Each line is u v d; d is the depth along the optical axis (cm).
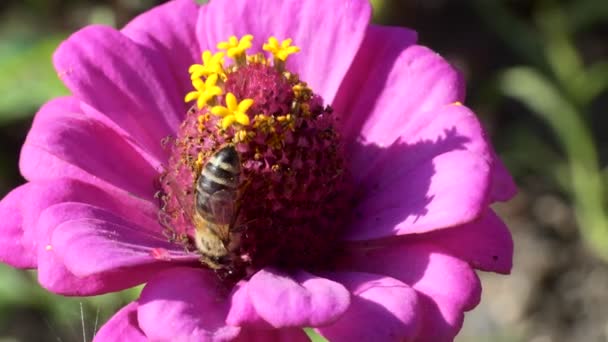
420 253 16
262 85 16
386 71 17
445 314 15
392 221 16
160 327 14
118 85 17
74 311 22
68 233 15
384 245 16
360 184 17
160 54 17
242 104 16
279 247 16
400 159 16
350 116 17
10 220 16
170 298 15
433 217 15
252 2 17
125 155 17
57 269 15
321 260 16
